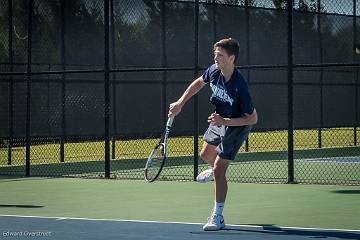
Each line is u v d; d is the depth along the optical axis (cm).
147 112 4519
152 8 4625
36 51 4259
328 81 5000
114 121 4350
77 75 4250
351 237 1703
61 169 3722
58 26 4184
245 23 4756
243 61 4728
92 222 1930
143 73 4538
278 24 4881
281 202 2377
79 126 4262
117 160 4262
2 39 4394
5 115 4138
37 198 2511
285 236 1712
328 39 4997
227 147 1811
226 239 1666
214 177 1823
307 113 4916
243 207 2267
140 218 2033
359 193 2603
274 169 3709
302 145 5475
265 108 4797
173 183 2972
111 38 4350
